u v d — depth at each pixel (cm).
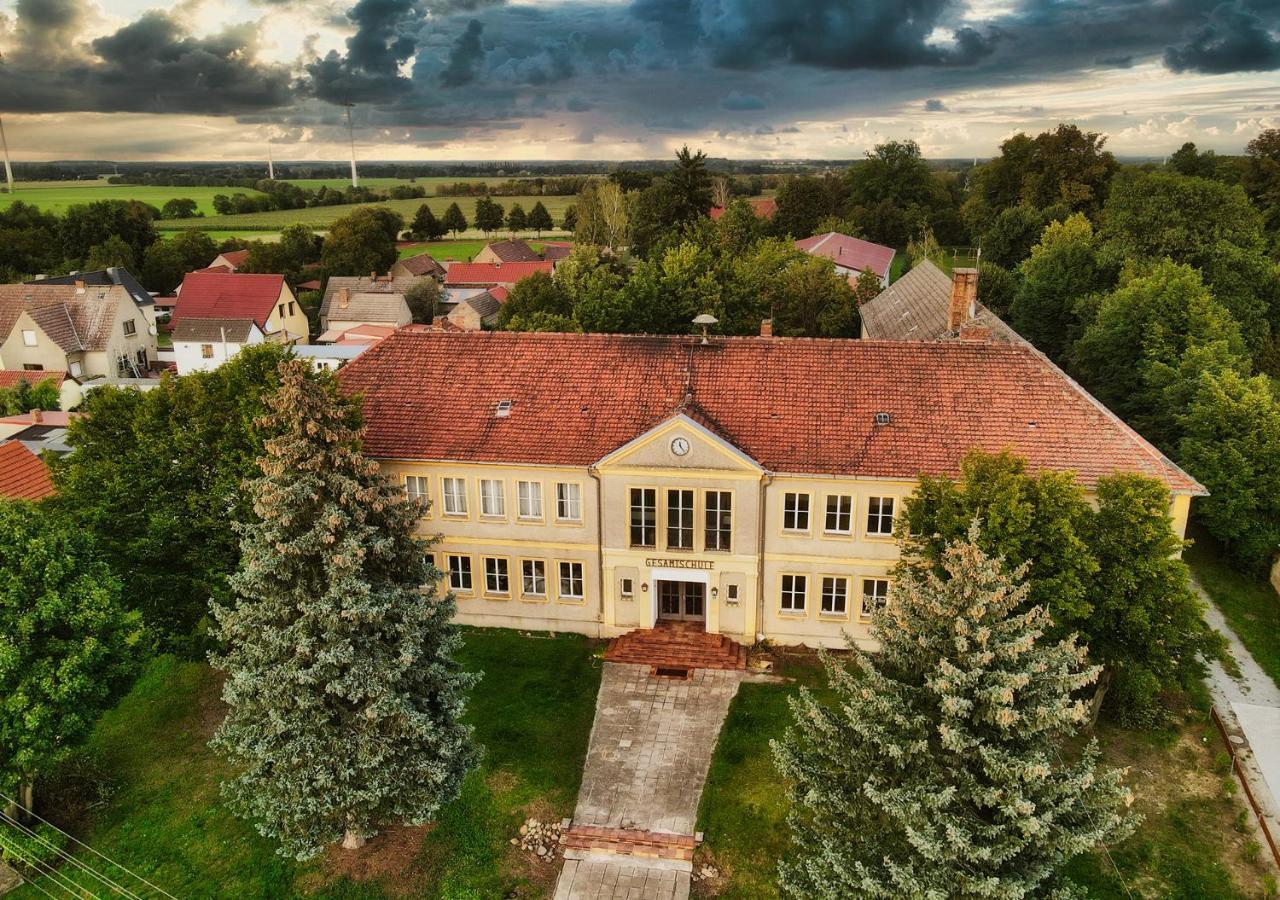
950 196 16925
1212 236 7488
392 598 2908
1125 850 3045
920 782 2269
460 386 4406
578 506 4162
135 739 3712
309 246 16988
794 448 3953
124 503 3725
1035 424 3938
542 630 4375
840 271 10312
